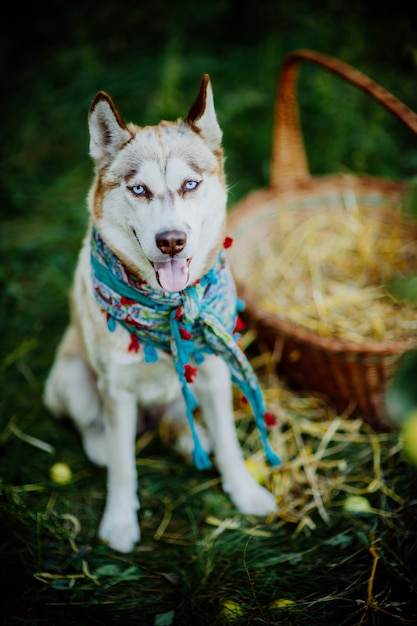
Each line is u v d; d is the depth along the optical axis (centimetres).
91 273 255
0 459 317
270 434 318
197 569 262
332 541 266
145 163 227
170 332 251
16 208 471
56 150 517
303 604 241
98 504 298
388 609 233
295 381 338
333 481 295
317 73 486
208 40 557
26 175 497
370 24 488
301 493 294
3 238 446
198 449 260
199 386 279
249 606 244
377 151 448
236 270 352
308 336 295
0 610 244
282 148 381
